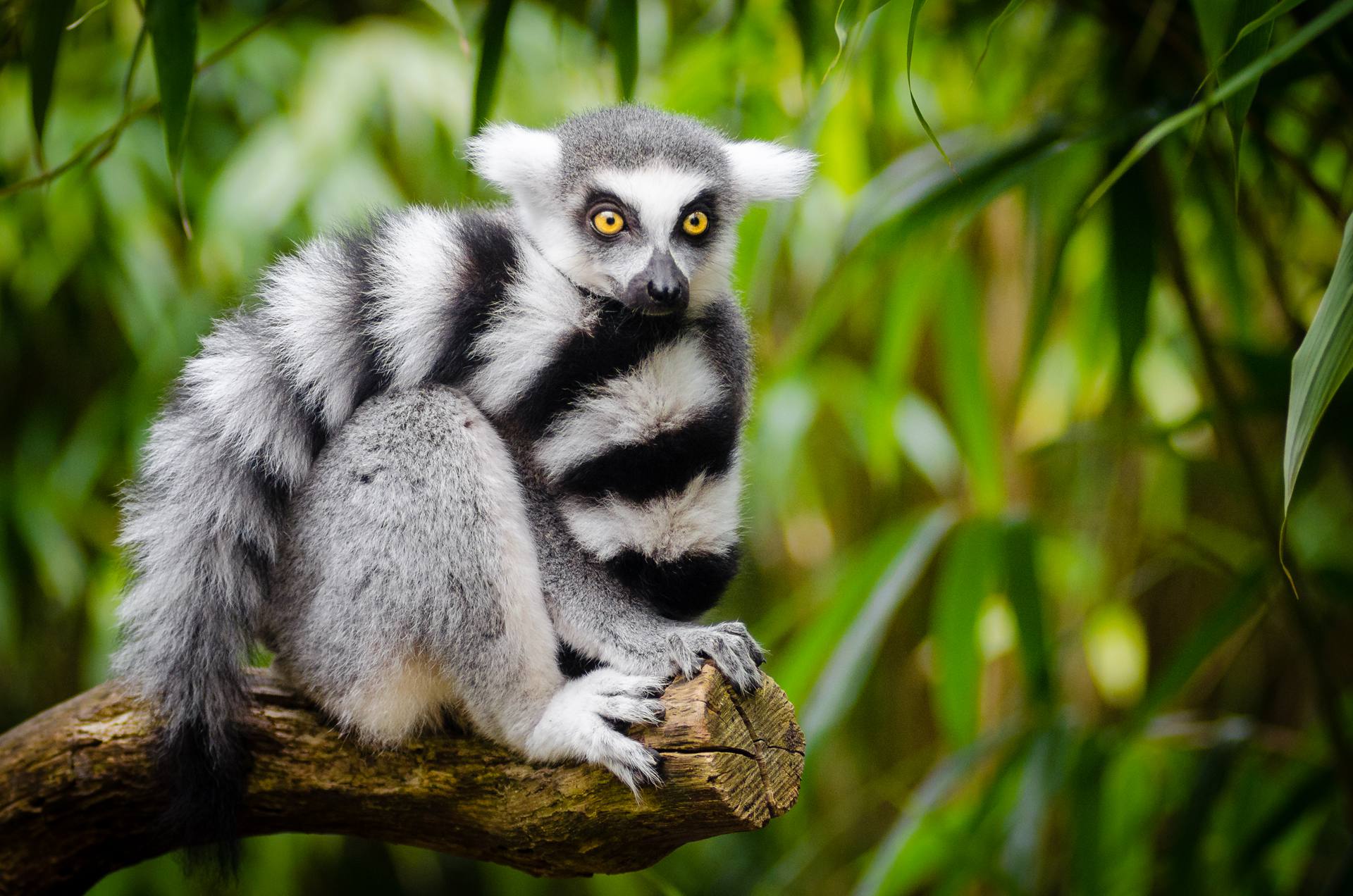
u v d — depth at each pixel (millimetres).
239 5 7766
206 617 3910
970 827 5707
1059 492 8469
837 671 5598
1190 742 6227
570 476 3826
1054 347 7898
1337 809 6074
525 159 4715
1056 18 5938
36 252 7203
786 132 6246
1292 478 2684
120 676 4102
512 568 3711
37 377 8469
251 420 3912
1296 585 5312
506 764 3691
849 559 8266
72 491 7371
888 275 8086
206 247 6742
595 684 3592
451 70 7199
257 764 3875
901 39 6125
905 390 8211
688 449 3834
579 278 4508
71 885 4043
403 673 3725
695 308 4629
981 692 7848
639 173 4625
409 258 3994
